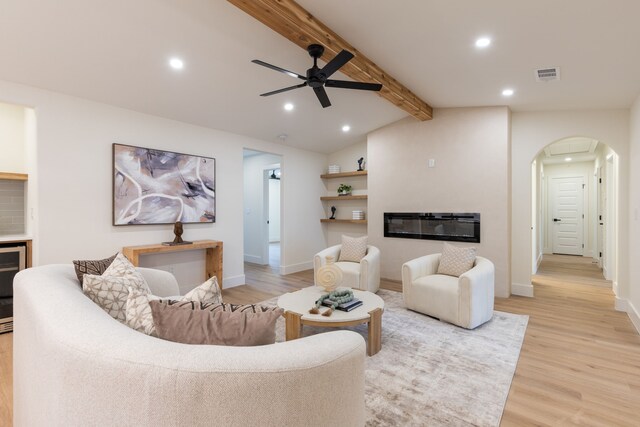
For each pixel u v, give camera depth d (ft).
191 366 2.69
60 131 10.78
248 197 24.25
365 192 20.66
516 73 10.61
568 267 21.42
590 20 7.23
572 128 13.85
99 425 2.85
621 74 9.75
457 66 10.64
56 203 10.70
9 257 10.25
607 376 7.65
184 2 7.68
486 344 9.34
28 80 9.88
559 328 10.66
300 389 2.88
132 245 12.60
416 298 11.93
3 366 7.88
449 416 6.14
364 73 10.44
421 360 8.38
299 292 10.43
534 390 7.07
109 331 3.23
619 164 12.83
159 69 10.32
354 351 3.41
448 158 15.89
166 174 13.53
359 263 14.65
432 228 16.43
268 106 14.11
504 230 14.43
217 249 14.60
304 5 7.73
